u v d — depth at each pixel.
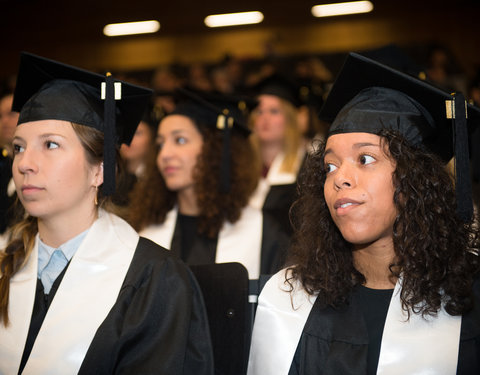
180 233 3.50
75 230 2.13
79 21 9.99
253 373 2.03
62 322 1.97
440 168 1.99
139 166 4.78
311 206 2.20
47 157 2.02
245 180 3.63
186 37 9.80
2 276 2.13
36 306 2.07
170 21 9.77
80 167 2.06
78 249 2.09
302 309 2.07
